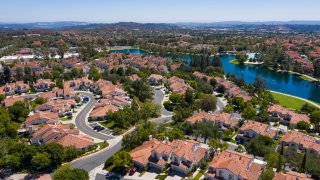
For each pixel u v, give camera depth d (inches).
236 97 6943.9
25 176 3641.7
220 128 5290.4
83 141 4436.5
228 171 3410.4
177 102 6761.8
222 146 4448.8
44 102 6702.8
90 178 3629.4
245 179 3319.4
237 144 4790.8
